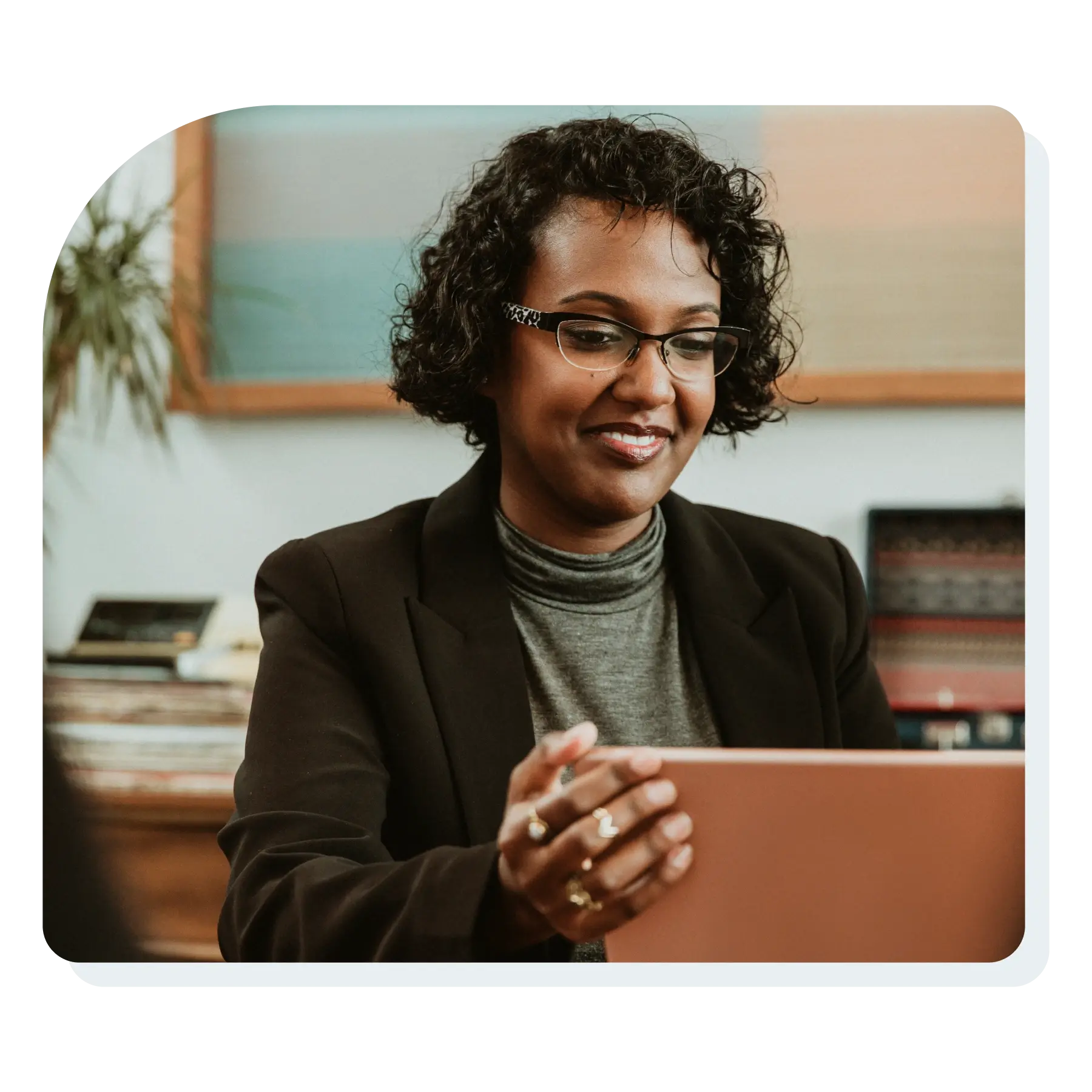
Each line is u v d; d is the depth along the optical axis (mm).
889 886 786
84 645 2053
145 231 2256
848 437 2250
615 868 770
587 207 1076
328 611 1107
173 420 2336
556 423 1074
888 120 2260
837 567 1271
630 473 1079
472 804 1062
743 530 1267
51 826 1672
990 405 2232
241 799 1052
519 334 1098
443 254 1208
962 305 2258
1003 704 2090
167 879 1917
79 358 2289
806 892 788
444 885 813
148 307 2299
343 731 1056
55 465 2297
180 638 2086
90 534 2314
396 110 2324
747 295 1191
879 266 2268
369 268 2326
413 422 2297
